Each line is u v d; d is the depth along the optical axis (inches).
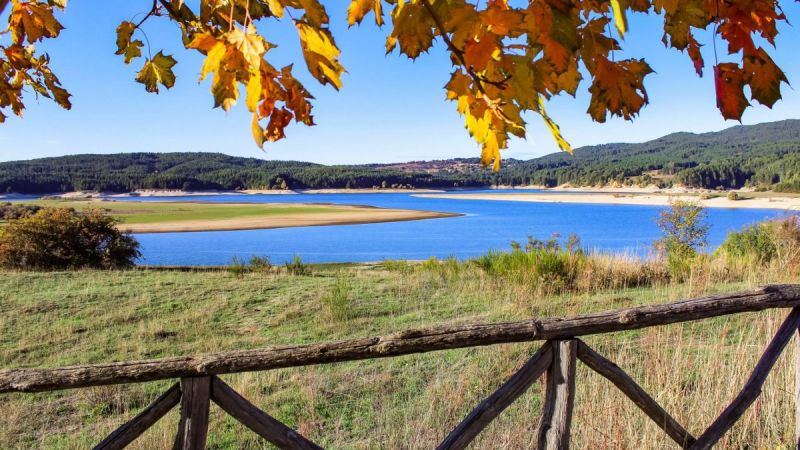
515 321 76.7
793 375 139.9
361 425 177.2
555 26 37.7
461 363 225.8
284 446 66.6
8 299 390.6
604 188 7854.3
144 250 1647.4
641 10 41.4
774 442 126.5
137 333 311.6
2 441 179.9
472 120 45.0
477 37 38.5
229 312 360.8
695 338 210.5
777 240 464.4
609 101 42.1
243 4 42.9
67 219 631.2
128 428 62.2
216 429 179.3
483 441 147.0
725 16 41.5
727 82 42.7
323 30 37.4
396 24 40.6
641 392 85.7
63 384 60.0
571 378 77.9
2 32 67.2
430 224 2642.7
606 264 431.2
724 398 139.2
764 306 90.0
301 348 67.4
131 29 62.7
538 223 2630.4
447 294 393.7
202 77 37.6
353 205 4544.8
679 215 584.1
